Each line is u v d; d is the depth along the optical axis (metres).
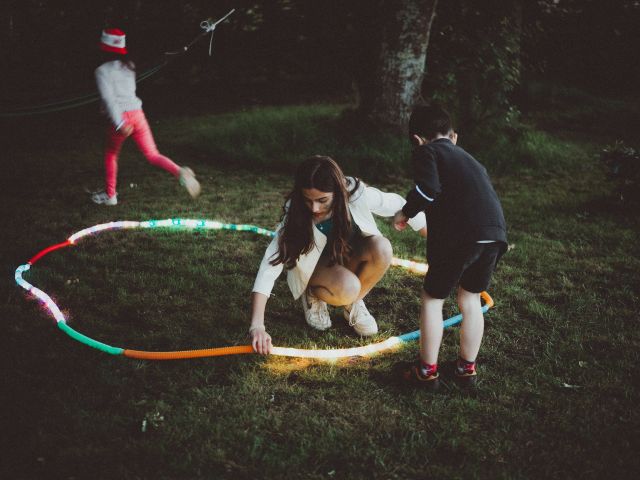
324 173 3.30
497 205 3.27
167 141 10.25
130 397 3.30
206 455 2.87
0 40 13.37
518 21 10.92
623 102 15.08
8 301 4.27
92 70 13.66
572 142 10.75
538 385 3.52
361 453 2.93
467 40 10.40
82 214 6.37
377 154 8.84
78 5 13.77
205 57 14.88
